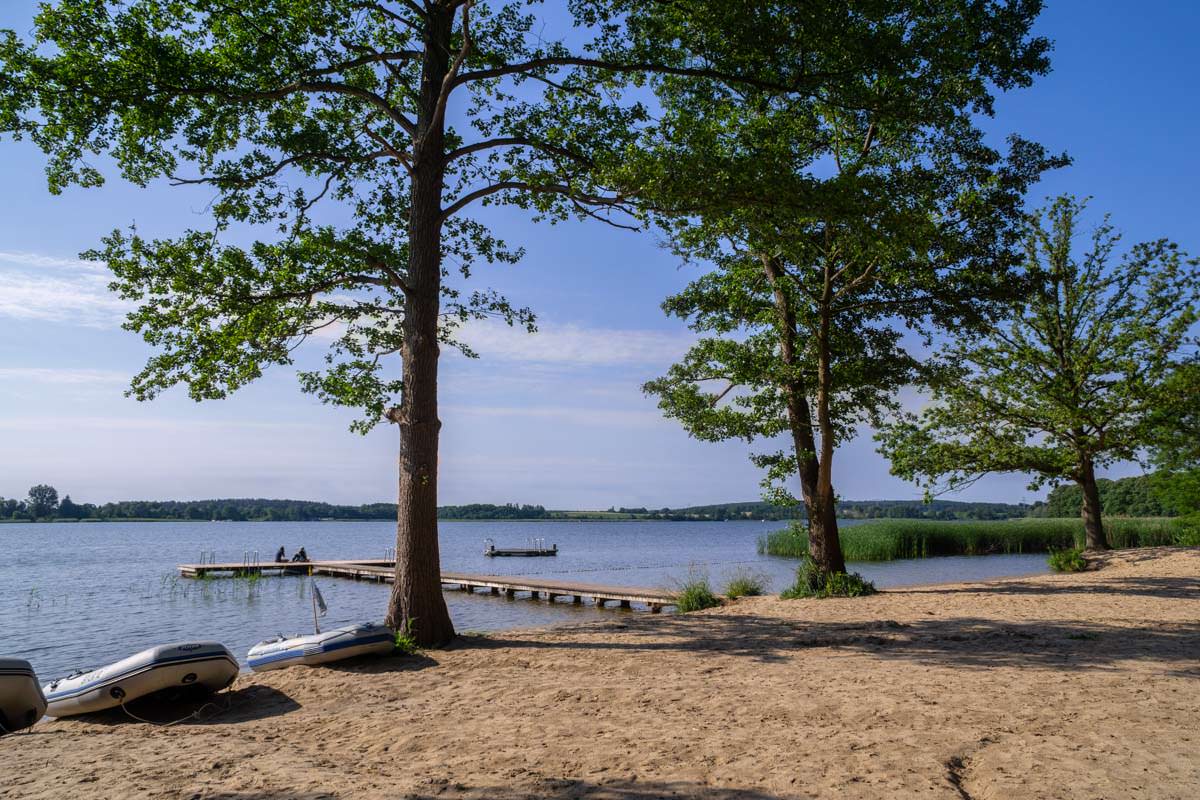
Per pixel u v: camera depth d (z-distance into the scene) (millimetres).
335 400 12688
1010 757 5324
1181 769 4980
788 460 17719
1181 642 9852
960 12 12977
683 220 12680
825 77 12117
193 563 45750
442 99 12109
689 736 6121
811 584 17375
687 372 18547
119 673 8023
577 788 4938
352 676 9617
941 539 43219
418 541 11664
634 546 72750
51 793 5062
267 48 11531
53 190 11289
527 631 13047
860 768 5156
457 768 5512
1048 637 10508
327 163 13383
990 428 24625
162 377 12039
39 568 42125
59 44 10398
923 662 8992
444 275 14602
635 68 12391
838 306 17312
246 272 11734
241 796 4918
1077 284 24375
